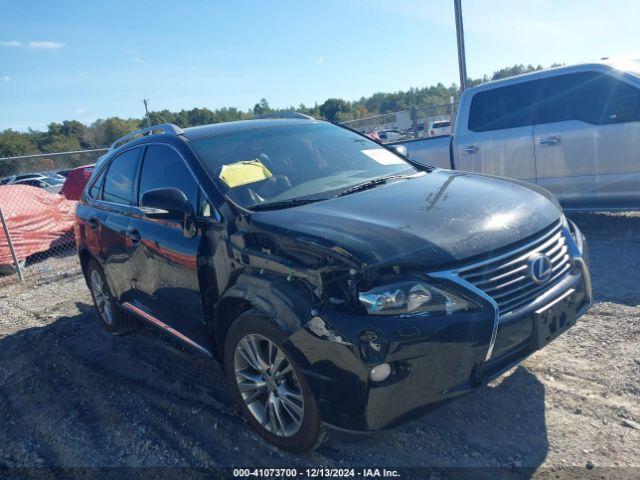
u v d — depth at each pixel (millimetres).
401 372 2541
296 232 2863
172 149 4016
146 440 3436
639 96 5984
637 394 3209
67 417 3877
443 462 2865
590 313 4367
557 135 6562
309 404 2758
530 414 3166
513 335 2748
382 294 2521
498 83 7129
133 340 5180
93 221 4898
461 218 2928
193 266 3455
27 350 5258
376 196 3365
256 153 3963
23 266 9141
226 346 3225
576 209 6664
